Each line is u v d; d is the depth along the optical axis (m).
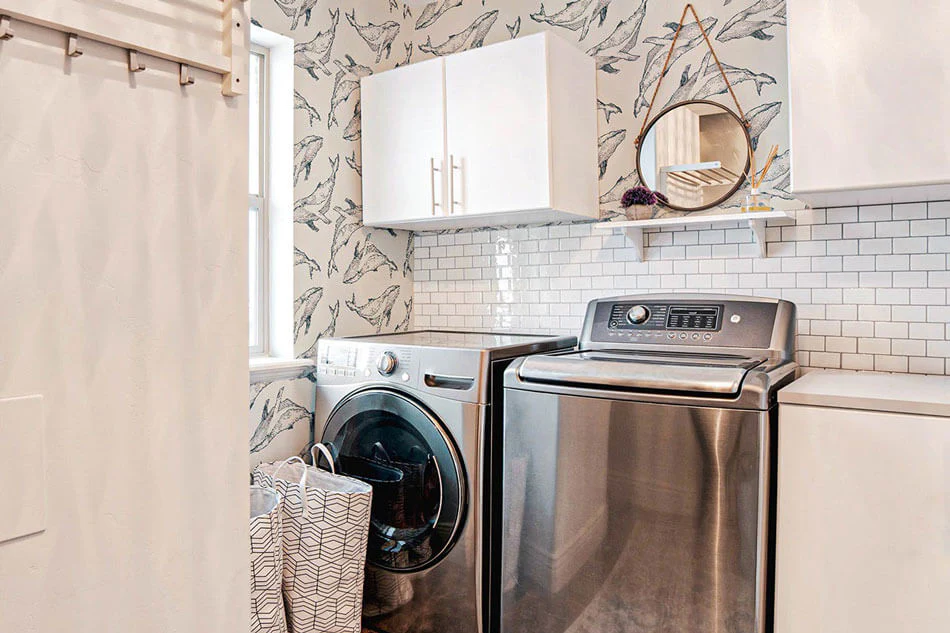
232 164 0.85
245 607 0.86
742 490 1.68
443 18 3.10
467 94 2.52
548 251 2.82
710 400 1.71
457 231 3.07
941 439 1.51
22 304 0.66
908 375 2.05
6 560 0.65
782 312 2.13
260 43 2.65
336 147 2.83
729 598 1.69
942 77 1.69
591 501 1.89
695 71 2.48
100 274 0.72
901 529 1.56
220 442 0.83
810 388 1.73
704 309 2.25
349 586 2.19
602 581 1.87
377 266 3.03
